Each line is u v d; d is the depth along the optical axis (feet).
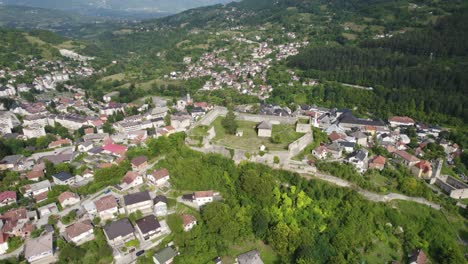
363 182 368.27
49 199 335.67
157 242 292.61
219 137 416.87
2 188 369.50
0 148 465.88
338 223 334.85
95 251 278.26
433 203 370.12
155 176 350.64
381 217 350.43
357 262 300.81
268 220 326.85
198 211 328.70
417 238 336.70
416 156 479.00
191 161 373.61
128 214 314.55
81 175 388.37
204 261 289.33
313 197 353.10
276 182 362.33
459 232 350.23
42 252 267.80
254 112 597.11
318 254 305.53
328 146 423.23
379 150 465.47
